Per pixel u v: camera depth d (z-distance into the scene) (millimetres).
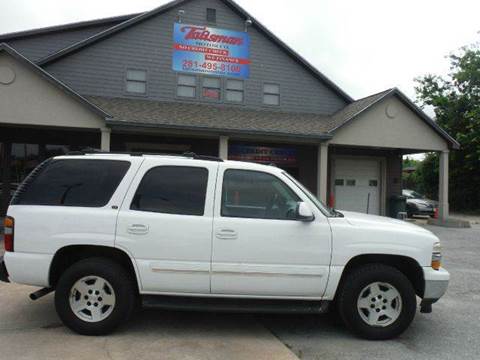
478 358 4383
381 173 19406
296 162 18219
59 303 4664
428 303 4949
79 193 4820
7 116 12461
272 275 4695
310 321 5457
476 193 26266
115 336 4699
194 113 15852
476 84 26203
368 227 4891
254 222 4734
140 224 4672
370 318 4855
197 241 4668
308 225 4777
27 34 18156
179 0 17219
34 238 4676
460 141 25531
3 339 4551
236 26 17922
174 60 17234
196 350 4379
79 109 13094
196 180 4895
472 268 9211
